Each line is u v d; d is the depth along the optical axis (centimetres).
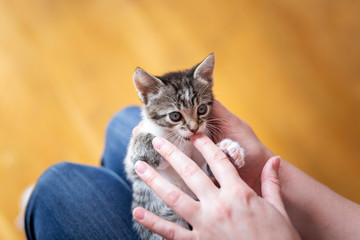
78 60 63
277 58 59
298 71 58
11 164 56
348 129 54
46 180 35
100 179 36
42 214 33
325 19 60
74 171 36
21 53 64
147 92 34
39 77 62
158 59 62
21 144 58
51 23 65
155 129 34
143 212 27
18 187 54
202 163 34
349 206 32
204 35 62
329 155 53
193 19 63
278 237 25
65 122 59
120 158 39
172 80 34
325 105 56
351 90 56
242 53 60
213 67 35
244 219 25
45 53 63
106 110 59
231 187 26
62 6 65
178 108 33
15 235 50
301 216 32
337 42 58
